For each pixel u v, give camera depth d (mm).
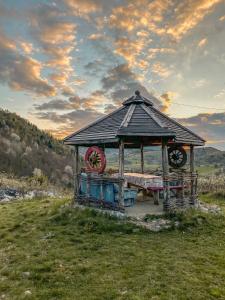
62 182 99688
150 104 18625
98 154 16906
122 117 16812
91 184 16906
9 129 127000
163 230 13273
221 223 14789
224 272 9188
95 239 12031
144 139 17859
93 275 8742
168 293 7715
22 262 9812
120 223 13641
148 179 17016
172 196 18047
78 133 18203
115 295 7570
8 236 12969
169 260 9953
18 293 7734
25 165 103125
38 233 13125
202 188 30344
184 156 20234
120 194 14938
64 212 15797
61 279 8500
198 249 11156
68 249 10961
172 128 17562
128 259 9984
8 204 22500
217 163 105500
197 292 7828
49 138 148125
